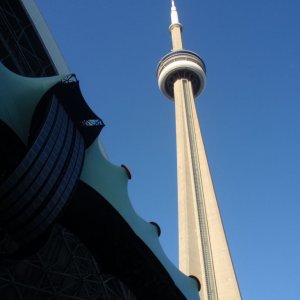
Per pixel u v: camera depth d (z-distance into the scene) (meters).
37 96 32.66
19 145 32.00
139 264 41.31
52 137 31.20
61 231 44.12
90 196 37.75
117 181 40.53
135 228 39.88
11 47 44.53
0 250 35.16
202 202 84.81
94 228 39.75
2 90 30.64
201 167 91.44
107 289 50.41
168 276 42.38
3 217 29.39
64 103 34.53
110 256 41.25
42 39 45.88
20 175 28.25
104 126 37.22
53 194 30.92
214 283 72.81
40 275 41.88
